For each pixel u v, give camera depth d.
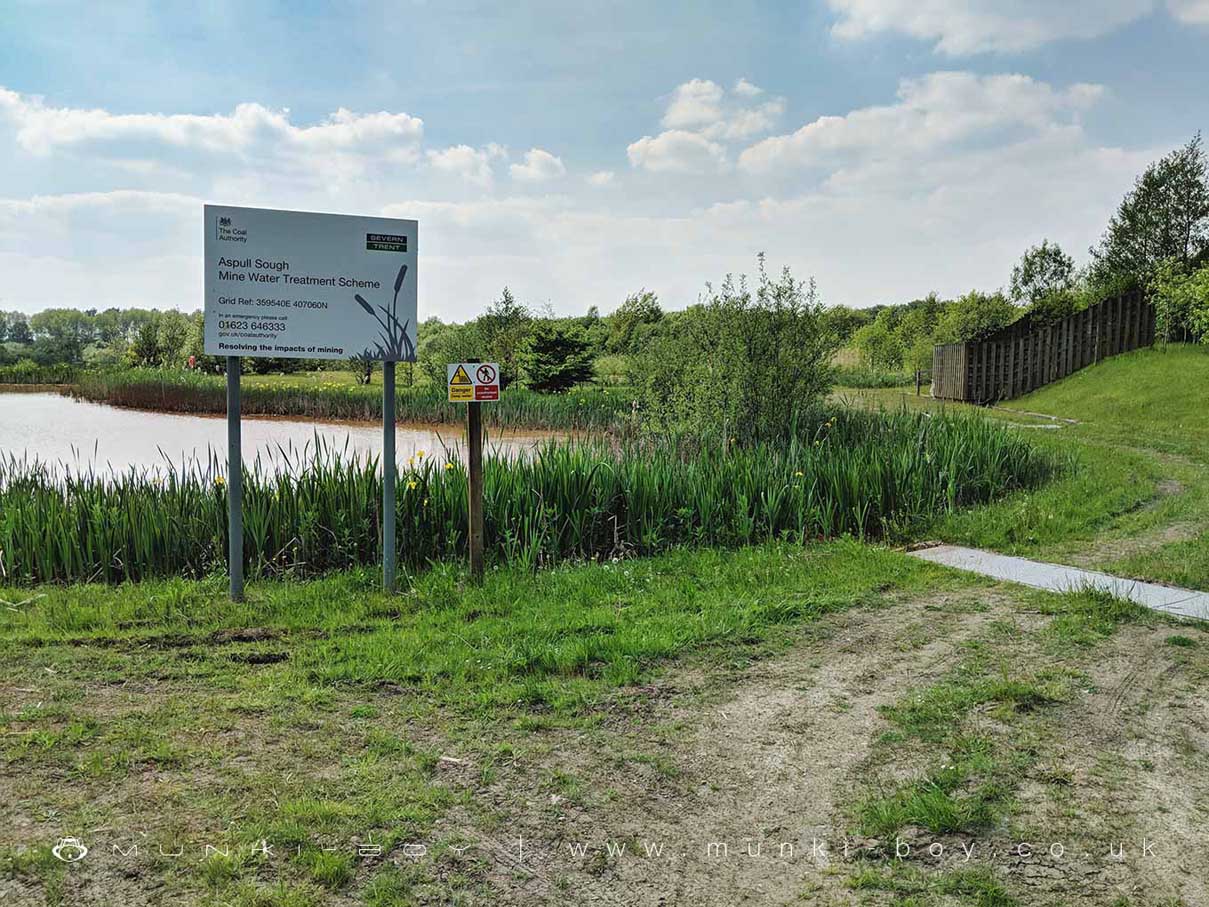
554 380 26.22
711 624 5.63
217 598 6.26
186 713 4.20
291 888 2.87
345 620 5.77
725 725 4.24
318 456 7.93
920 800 3.48
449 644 5.25
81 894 2.79
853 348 45.84
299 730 4.05
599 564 7.43
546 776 3.70
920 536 8.58
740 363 12.44
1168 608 6.07
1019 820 3.39
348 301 6.32
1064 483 10.91
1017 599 6.36
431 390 25.67
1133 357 23.39
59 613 5.76
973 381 25.64
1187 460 13.47
